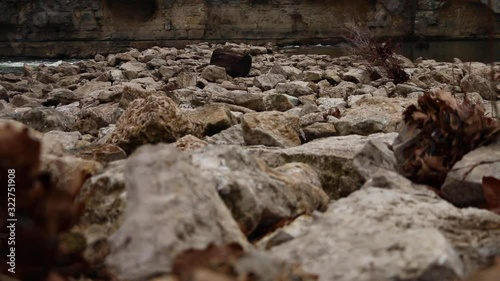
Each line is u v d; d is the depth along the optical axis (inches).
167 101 87.3
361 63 231.1
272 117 92.2
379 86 201.5
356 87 193.9
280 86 177.9
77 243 38.2
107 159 66.4
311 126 103.2
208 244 32.9
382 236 36.9
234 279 30.1
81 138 103.4
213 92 156.5
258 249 38.8
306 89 175.9
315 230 39.8
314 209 50.5
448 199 52.1
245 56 243.6
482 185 50.0
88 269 37.8
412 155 57.0
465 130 55.4
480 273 33.7
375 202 43.3
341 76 217.3
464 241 40.5
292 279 33.2
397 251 34.6
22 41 536.4
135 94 140.9
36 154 34.3
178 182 34.5
